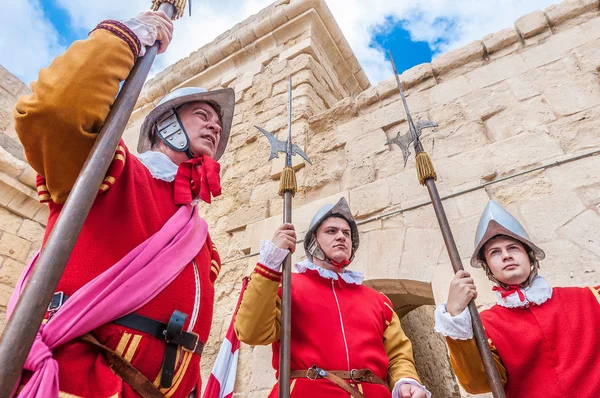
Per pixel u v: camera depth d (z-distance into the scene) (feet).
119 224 3.54
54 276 2.40
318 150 12.36
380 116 11.89
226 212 12.87
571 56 9.87
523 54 10.65
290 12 17.75
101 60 3.26
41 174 3.35
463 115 10.43
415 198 9.55
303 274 6.57
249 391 8.54
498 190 8.66
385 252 9.05
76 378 2.83
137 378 3.08
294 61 16.21
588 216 7.44
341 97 17.83
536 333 5.17
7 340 2.11
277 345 5.90
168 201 4.23
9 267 14.53
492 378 4.56
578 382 4.61
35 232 15.70
